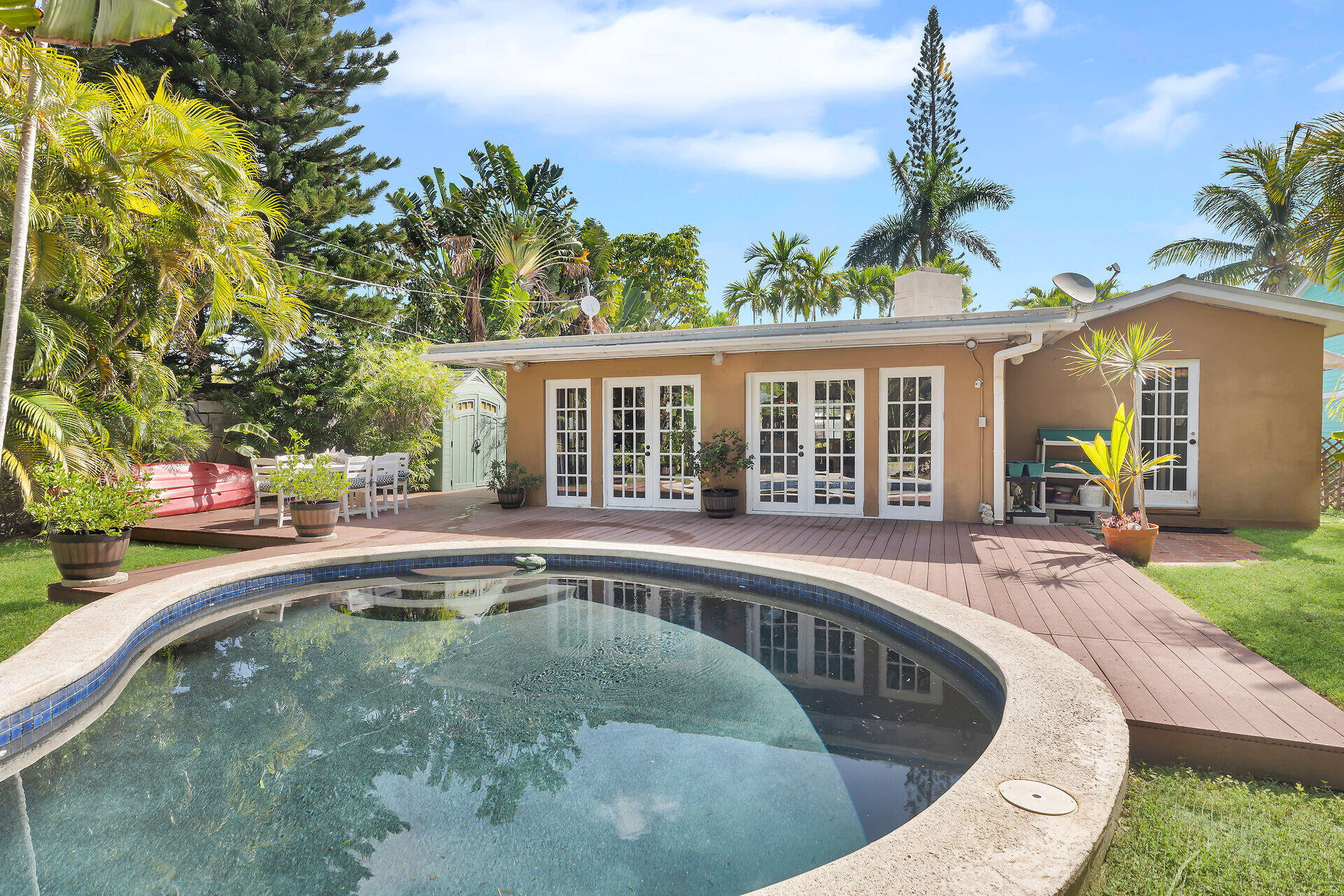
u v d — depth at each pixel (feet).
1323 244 24.40
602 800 8.35
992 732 10.20
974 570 18.48
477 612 17.12
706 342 29.48
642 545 22.08
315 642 14.83
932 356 28.71
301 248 46.65
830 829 7.62
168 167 20.44
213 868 7.02
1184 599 15.69
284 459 25.58
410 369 41.83
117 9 12.64
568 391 34.50
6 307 13.65
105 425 23.82
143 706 11.42
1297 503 27.81
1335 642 12.37
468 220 67.41
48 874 6.91
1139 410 29.27
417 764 9.37
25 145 14.17
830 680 12.48
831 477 30.32
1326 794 8.14
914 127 88.58
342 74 50.60
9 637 13.87
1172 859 6.80
